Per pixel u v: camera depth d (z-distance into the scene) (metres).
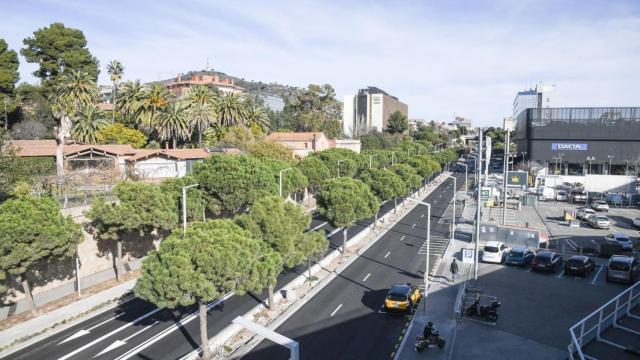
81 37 89.56
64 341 26.73
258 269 25.70
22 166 42.75
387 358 24.28
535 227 59.75
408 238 53.47
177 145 86.56
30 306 30.30
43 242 28.19
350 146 124.81
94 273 38.97
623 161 110.19
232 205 45.66
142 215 35.84
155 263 23.08
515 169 133.12
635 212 72.50
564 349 24.78
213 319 29.95
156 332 27.91
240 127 82.62
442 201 83.94
